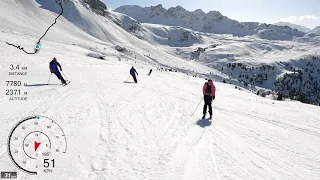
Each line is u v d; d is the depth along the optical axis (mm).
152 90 17250
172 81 27344
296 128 10305
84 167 5152
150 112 10547
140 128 8109
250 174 5715
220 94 20781
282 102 19406
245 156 6738
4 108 8391
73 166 5133
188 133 8234
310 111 14984
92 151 5910
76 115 8602
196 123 9633
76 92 13000
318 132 9922
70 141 6320
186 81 29484
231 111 12898
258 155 6906
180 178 5211
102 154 5824
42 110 8664
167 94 16234
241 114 12305
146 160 5832
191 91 19109
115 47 183250
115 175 4988
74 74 21375
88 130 7262
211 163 6070
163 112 10883
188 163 5926
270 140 8352
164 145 6891
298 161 6730
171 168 5594
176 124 9164
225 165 6035
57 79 16906
